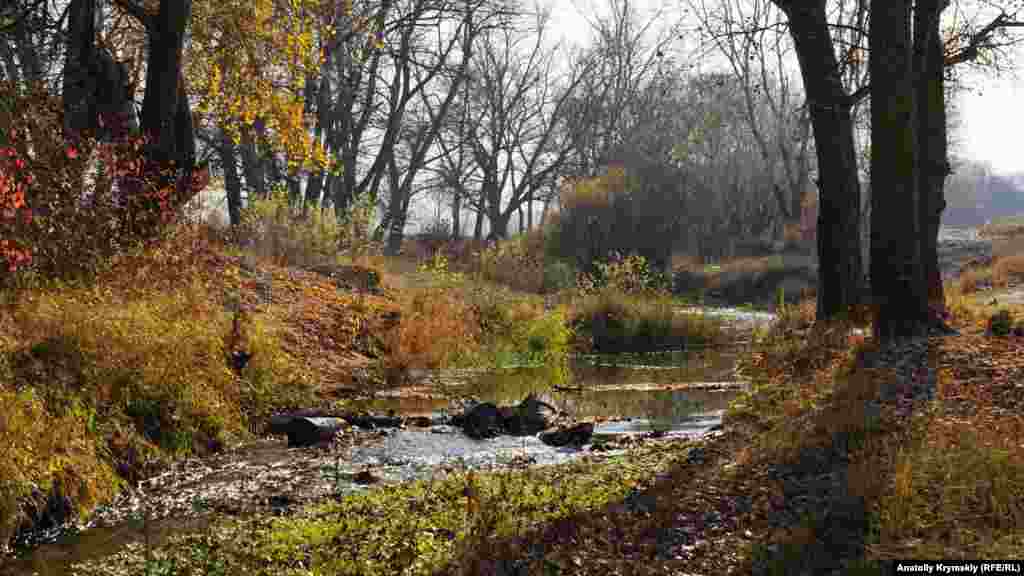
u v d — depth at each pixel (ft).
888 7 39.45
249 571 19.15
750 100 129.80
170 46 49.08
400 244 135.03
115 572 19.33
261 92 61.82
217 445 31.50
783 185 160.66
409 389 45.37
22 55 54.29
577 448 32.78
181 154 51.13
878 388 31.32
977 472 21.63
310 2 66.08
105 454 26.21
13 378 25.67
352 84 118.21
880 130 40.04
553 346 62.18
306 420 33.50
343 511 23.57
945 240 125.29
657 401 42.57
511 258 108.78
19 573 19.38
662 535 20.94
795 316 63.41
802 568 18.22
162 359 31.89
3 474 21.63
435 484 26.73
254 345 39.55
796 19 49.39
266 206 70.59
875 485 21.27
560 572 18.78
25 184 33.35
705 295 120.26
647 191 124.67
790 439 27.25
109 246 37.52
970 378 31.48
